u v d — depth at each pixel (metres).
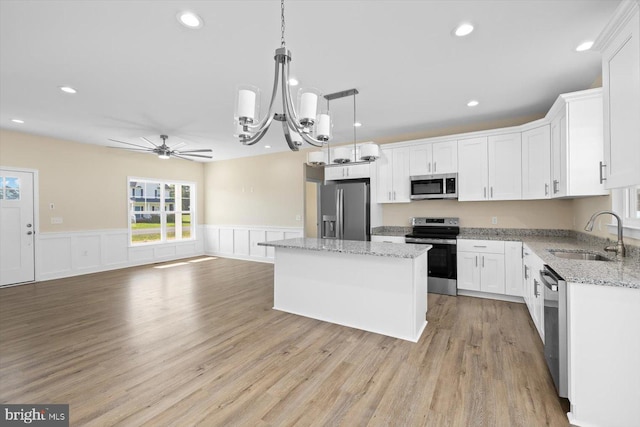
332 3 1.86
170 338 2.79
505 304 3.71
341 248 2.94
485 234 4.39
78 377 2.14
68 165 5.39
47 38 2.22
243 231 7.16
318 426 1.68
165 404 1.85
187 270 5.89
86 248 5.61
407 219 5.01
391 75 2.85
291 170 6.42
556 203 4.00
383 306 2.88
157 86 3.08
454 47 2.37
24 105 3.58
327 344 2.66
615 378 1.60
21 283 4.86
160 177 6.86
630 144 1.52
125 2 1.84
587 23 2.06
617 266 1.96
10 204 4.77
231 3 1.86
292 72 2.77
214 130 4.72
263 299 3.99
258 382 2.09
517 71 2.78
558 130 3.09
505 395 1.92
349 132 4.89
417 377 2.13
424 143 4.48
